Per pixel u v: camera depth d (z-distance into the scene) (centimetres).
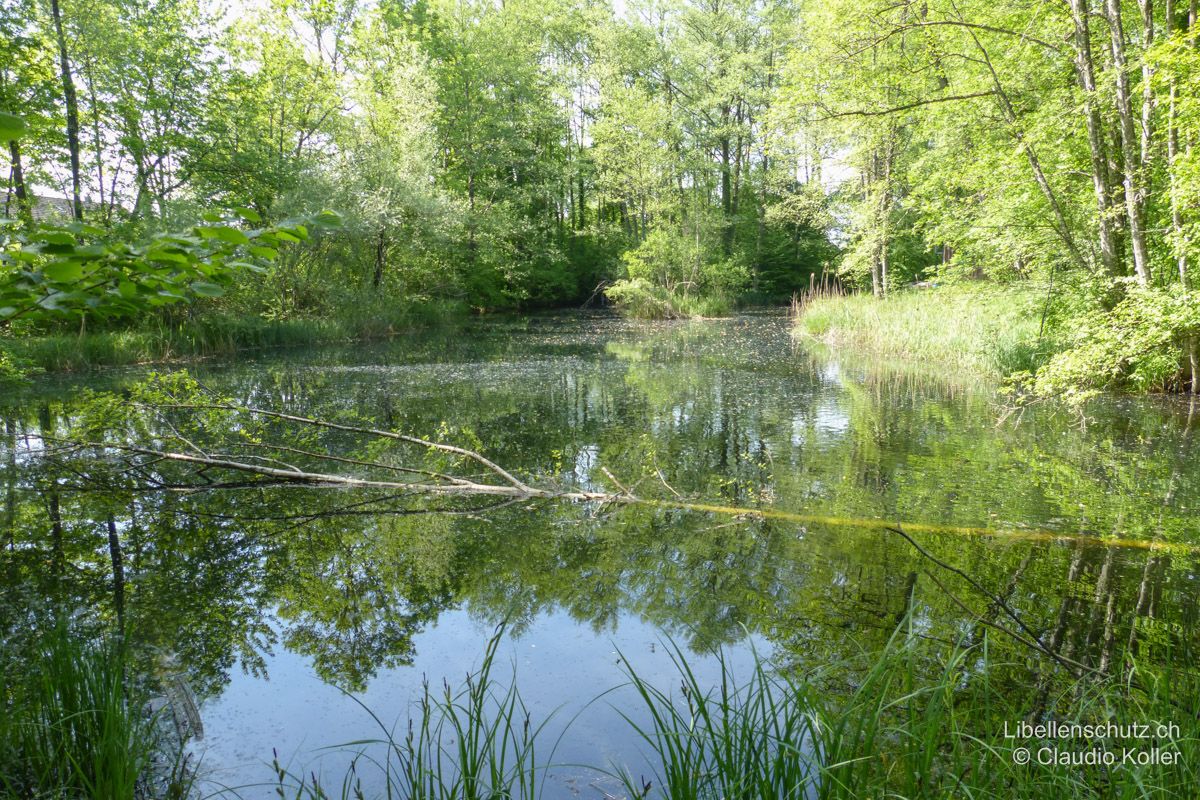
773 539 477
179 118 1884
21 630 352
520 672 319
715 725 269
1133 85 885
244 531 512
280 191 2042
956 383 1166
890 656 239
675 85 3544
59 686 240
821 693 280
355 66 2453
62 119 522
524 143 3027
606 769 247
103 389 1094
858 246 1934
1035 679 291
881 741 234
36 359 1247
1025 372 834
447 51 2978
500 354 1641
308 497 602
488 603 392
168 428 847
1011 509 529
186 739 266
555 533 502
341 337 1941
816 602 377
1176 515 510
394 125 2344
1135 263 889
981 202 1087
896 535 479
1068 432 794
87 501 586
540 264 3288
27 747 225
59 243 182
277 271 1900
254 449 751
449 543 484
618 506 562
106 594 404
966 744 235
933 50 1083
